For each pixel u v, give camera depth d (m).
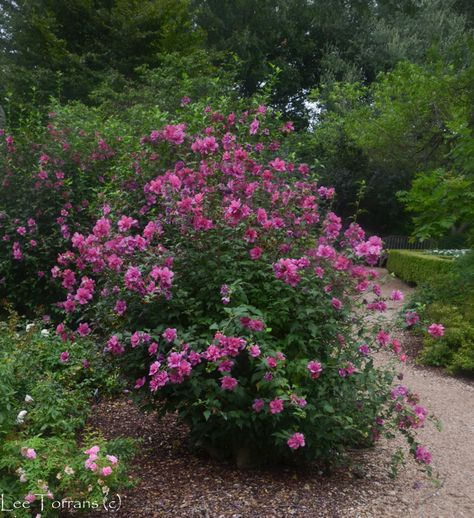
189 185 3.62
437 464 3.81
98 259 3.27
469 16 23.11
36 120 7.25
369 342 3.32
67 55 15.62
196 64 12.48
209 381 2.96
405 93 12.74
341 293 3.22
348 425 3.18
